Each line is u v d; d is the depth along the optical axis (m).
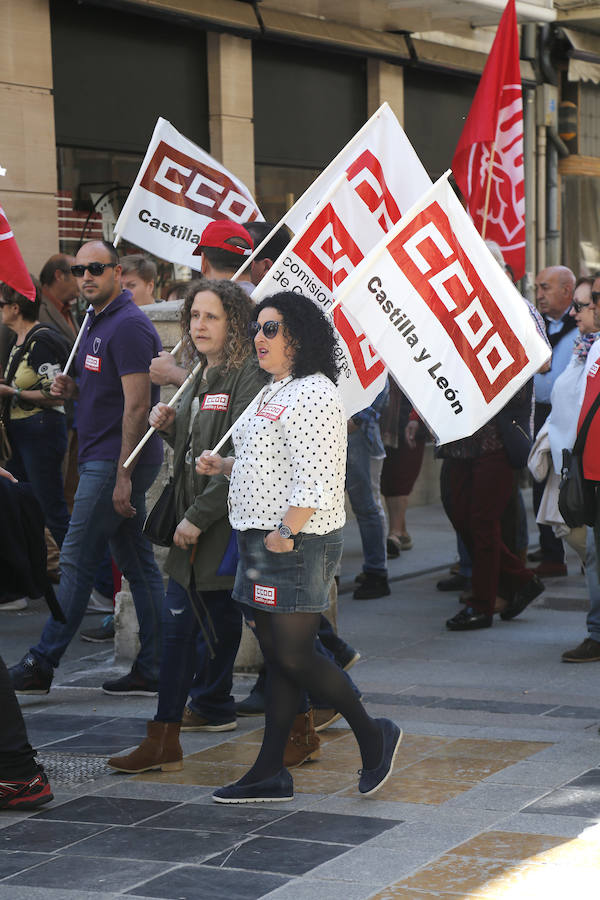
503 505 9.10
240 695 7.36
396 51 15.84
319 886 4.62
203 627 5.95
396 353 5.90
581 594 10.45
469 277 6.01
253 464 5.38
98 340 7.29
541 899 4.44
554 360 11.11
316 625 5.46
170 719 6.05
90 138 12.60
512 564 9.40
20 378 9.43
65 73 12.33
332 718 6.64
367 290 5.83
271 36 14.00
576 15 18.19
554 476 9.14
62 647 7.51
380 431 11.37
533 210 18.70
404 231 5.87
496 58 9.48
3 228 7.28
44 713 7.19
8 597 6.34
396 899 4.48
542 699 7.26
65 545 7.45
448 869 4.73
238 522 5.45
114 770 6.08
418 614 9.83
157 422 6.09
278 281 6.33
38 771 5.61
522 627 9.27
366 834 5.13
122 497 7.12
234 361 5.89
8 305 9.38
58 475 9.65
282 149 14.83
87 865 4.91
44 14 11.95
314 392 5.28
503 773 5.87
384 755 5.62
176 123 13.54
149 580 7.51
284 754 6.00
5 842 5.19
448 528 14.06
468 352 6.01
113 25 12.76
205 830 5.25
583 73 19.30
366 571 10.54
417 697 7.36
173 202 8.54
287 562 5.36
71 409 10.66
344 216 6.58
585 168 19.83
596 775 5.82
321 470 5.25
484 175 9.88
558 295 10.98
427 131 17.06
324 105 15.39
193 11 13.06
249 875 4.75
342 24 15.25
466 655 8.43
